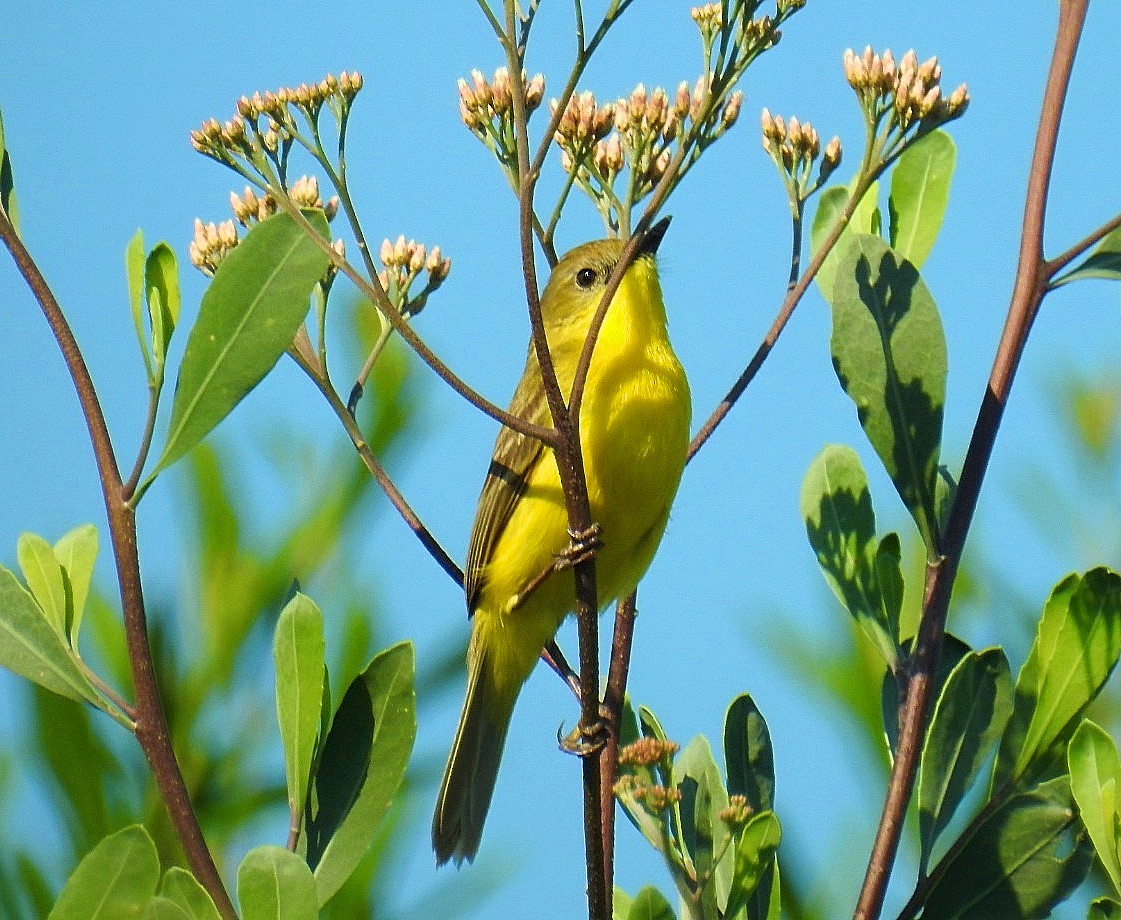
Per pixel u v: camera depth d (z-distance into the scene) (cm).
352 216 731
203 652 601
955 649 753
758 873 662
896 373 702
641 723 756
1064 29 695
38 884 544
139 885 520
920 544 777
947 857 666
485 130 745
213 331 574
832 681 705
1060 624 665
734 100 745
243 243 583
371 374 738
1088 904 630
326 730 630
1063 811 665
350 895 628
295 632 594
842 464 750
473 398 639
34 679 548
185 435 561
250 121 757
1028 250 689
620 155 822
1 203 596
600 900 656
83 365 562
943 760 676
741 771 733
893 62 722
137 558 546
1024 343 686
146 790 582
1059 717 663
